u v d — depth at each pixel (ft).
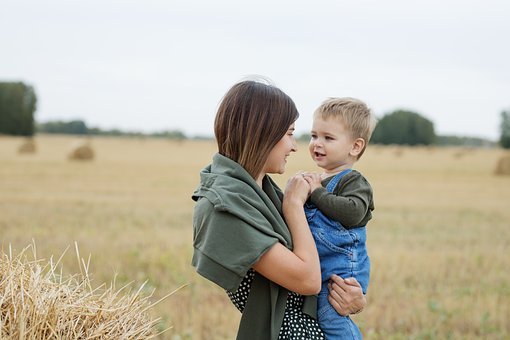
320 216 8.73
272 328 7.77
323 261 8.63
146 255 30.04
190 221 44.09
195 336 18.81
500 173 116.26
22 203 51.57
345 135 9.39
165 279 25.71
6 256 7.79
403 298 24.48
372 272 28.50
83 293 7.87
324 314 8.39
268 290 7.95
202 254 7.63
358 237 8.71
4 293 7.20
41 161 115.14
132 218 44.62
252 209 7.64
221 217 7.57
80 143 123.75
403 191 79.00
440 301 23.95
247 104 7.99
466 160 171.73
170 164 121.39
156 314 20.39
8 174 83.30
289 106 8.13
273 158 8.16
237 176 7.86
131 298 8.13
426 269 29.71
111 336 7.48
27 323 6.93
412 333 20.53
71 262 27.53
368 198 8.92
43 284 7.63
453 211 57.62
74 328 7.19
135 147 202.08
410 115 312.71
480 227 46.44
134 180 81.46
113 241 34.01
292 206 8.16
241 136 7.97
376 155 187.93
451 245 37.50
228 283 7.48
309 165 119.34
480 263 31.78
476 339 19.80
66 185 70.54
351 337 8.35
